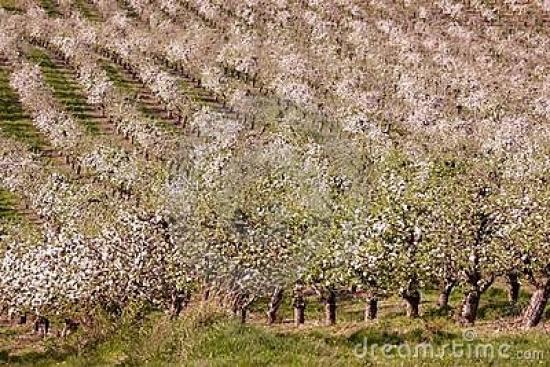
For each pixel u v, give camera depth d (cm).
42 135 13600
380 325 3053
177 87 14625
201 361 2506
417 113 13625
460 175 5766
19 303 6444
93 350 3362
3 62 16962
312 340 2769
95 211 8281
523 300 6056
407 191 5116
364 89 15375
